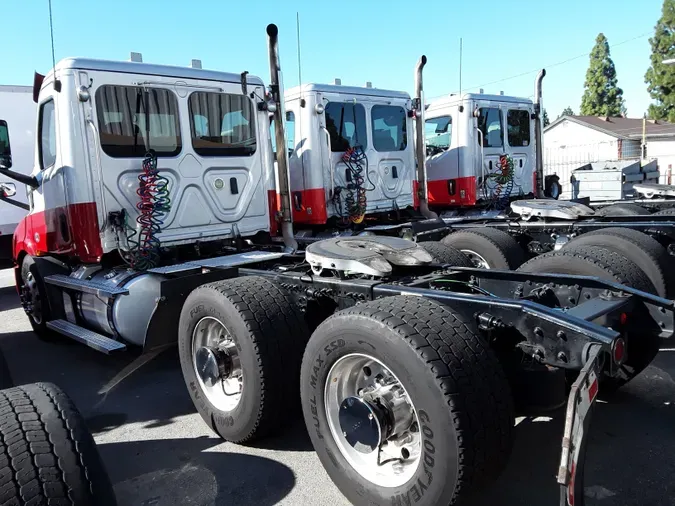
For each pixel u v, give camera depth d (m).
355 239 3.88
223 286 3.38
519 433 3.35
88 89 4.51
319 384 2.72
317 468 3.16
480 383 2.24
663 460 3.01
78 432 2.12
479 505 2.68
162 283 3.72
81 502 1.94
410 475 2.43
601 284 3.09
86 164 4.54
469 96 8.62
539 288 3.33
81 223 4.57
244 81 5.30
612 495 2.72
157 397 4.36
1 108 8.87
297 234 7.70
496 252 5.47
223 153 5.26
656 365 4.31
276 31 5.35
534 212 6.02
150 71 4.81
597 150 37.66
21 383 4.80
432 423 2.22
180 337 3.64
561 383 2.68
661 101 43.53
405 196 8.02
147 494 2.99
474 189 8.75
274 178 5.69
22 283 6.05
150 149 4.83
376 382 2.63
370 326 2.43
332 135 7.16
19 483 1.90
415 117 7.83
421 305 2.52
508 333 2.70
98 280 4.69
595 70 54.72
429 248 4.73
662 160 36.47
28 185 5.38
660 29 42.09
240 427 3.27
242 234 5.41
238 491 2.97
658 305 2.91
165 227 4.89
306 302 3.48
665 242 5.03
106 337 4.51
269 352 3.12
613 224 5.30
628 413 3.56
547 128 42.38
